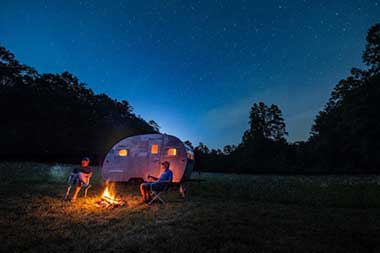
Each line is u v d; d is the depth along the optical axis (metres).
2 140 26.09
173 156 8.35
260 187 9.15
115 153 9.23
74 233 3.42
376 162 27.25
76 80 38.38
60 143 31.47
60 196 6.58
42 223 3.88
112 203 5.39
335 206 6.06
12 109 27.80
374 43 24.44
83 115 34.97
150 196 6.25
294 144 45.97
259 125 52.22
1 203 5.25
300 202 6.53
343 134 31.20
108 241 3.11
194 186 9.61
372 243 3.23
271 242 3.19
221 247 2.97
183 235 3.38
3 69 27.06
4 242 2.97
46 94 31.41
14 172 11.72
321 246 3.06
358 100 24.66
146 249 2.86
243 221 4.24
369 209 5.55
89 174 6.40
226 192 8.20
